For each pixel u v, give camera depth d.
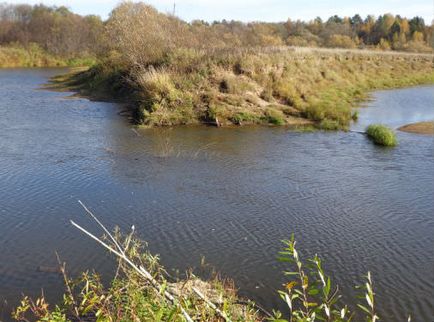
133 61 29.41
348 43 76.69
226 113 22.98
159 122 22.30
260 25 72.69
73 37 71.25
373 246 10.06
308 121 23.80
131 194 12.87
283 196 12.91
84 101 29.45
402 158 16.97
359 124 23.42
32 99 30.16
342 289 8.35
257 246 9.95
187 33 33.81
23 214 11.46
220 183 13.88
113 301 5.09
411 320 7.56
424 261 9.46
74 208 11.88
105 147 17.92
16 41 72.25
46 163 15.67
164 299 4.23
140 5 33.66
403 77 43.59
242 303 7.67
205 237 10.32
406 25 95.19
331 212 11.86
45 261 9.17
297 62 31.25
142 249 9.66
